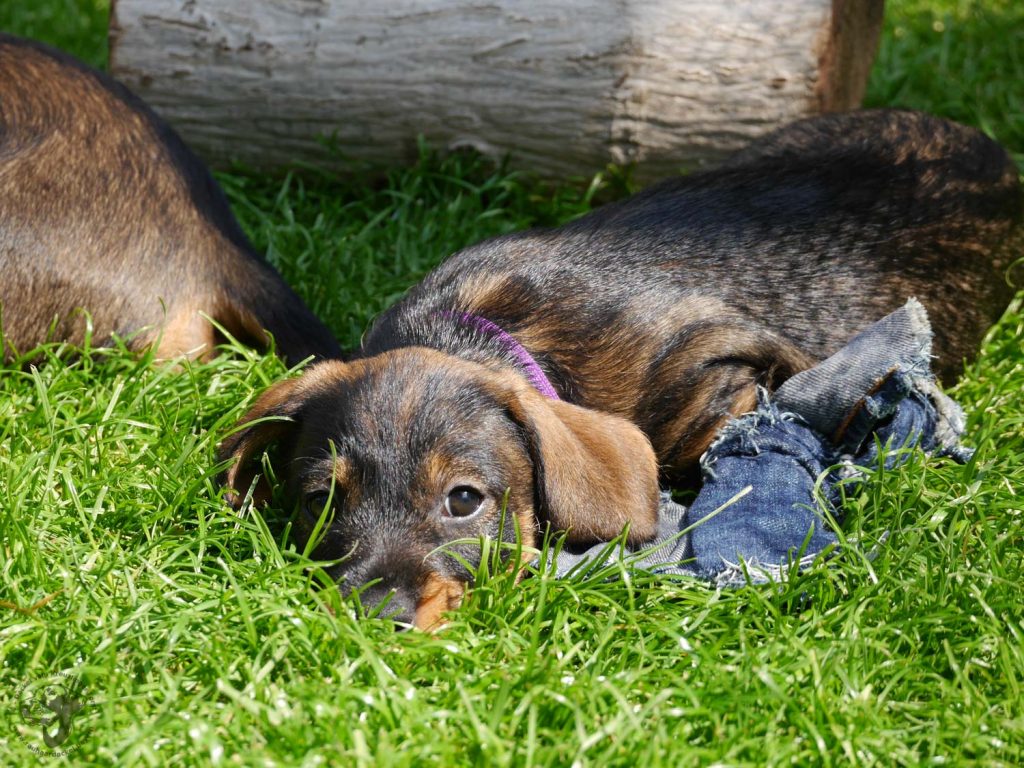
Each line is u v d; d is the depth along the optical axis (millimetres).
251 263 1042
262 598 815
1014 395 989
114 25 1228
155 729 752
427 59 1183
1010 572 843
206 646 799
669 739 759
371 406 858
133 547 873
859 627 813
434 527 841
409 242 1173
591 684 778
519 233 994
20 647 800
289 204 1208
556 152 1189
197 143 1246
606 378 929
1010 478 897
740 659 800
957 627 818
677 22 1141
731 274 969
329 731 755
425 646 794
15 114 1034
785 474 890
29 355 979
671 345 934
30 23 1580
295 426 885
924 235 1019
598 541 868
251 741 756
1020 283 1074
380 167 1229
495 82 1178
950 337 1008
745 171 1046
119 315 1007
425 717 760
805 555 857
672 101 1153
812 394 912
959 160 1069
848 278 986
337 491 851
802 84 1133
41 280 997
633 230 983
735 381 931
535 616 812
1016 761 762
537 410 861
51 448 903
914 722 781
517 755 747
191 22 1213
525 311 940
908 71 1423
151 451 926
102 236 1009
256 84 1215
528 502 865
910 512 879
